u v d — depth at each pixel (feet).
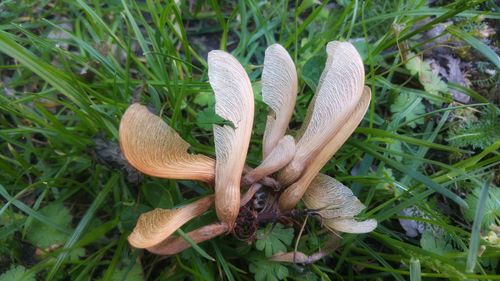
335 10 0.45
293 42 0.44
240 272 0.35
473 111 0.41
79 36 0.44
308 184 0.30
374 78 0.39
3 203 0.37
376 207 0.36
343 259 0.35
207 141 0.40
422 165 0.39
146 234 0.25
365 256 0.36
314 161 0.30
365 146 0.36
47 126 0.36
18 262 0.35
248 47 0.45
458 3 0.38
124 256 0.34
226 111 0.27
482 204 0.29
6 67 0.41
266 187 0.31
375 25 0.44
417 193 0.37
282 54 0.31
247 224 0.31
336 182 0.31
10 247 0.35
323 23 0.45
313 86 0.38
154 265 0.36
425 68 0.41
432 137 0.39
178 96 0.37
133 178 0.34
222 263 0.32
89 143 0.36
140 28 0.45
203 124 0.37
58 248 0.34
